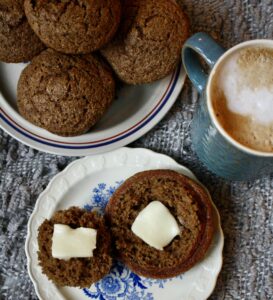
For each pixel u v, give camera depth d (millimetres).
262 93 371
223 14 493
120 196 458
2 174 489
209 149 416
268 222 473
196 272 459
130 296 461
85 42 420
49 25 410
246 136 370
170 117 490
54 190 471
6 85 490
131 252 449
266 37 490
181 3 495
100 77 447
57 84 436
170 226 444
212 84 370
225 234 472
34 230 465
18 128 471
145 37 438
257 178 466
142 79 457
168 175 456
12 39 448
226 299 466
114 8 418
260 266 469
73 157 490
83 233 435
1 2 441
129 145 492
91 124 453
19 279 475
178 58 451
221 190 479
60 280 443
